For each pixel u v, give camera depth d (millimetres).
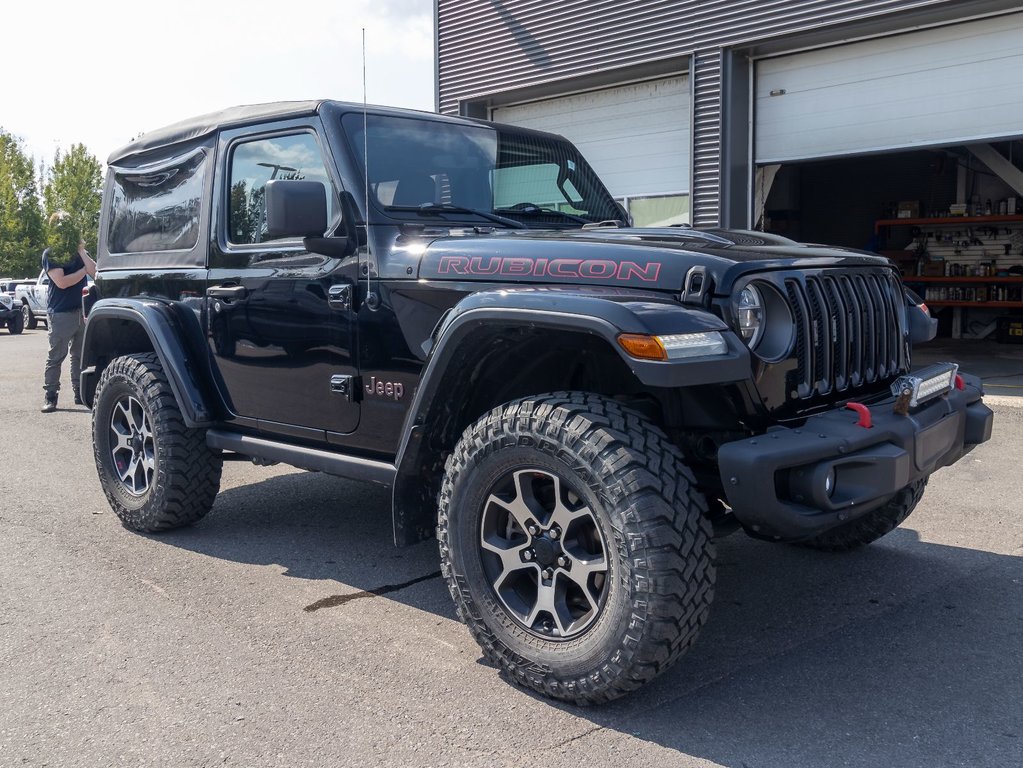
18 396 9461
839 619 3283
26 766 2338
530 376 3090
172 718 2590
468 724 2549
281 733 2502
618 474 2430
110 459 4449
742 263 2619
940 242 15398
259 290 3678
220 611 3406
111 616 3352
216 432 4000
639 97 11344
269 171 3725
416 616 3369
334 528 4492
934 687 2750
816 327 2799
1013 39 8203
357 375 3344
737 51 9938
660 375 2322
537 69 11922
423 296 3088
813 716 2576
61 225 8125
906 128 8969
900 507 3666
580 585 2588
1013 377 9781
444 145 3719
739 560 3930
